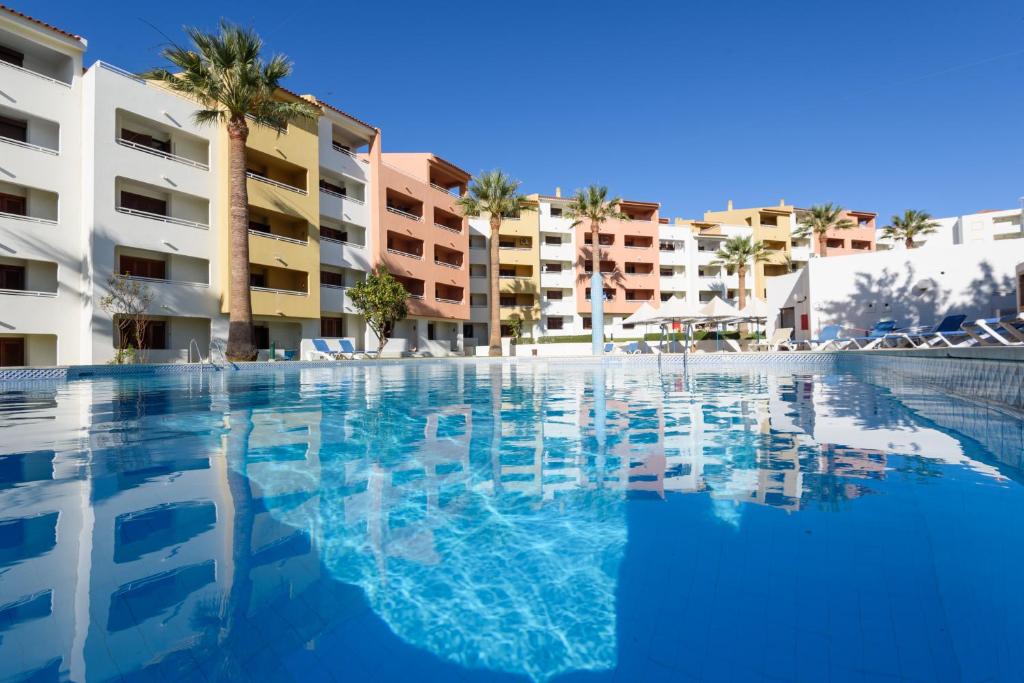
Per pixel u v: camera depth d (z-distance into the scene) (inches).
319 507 110.3
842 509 103.7
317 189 1019.3
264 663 59.0
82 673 56.0
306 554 87.0
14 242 665.0
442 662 59.6
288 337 1000.2
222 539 92.9
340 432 201.2
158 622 65.7
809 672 56.6
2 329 650.8
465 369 698.2
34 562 82.0
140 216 762.8
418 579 78.9
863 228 1987.0
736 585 75.1
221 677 56.6
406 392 366.9
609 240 1747.0
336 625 66.6
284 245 949.2
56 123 717.3
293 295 962.7
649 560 83.9
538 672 56.9
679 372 555.2
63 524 99.0
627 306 1728.6
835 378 434.9
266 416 246.2
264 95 749.3
